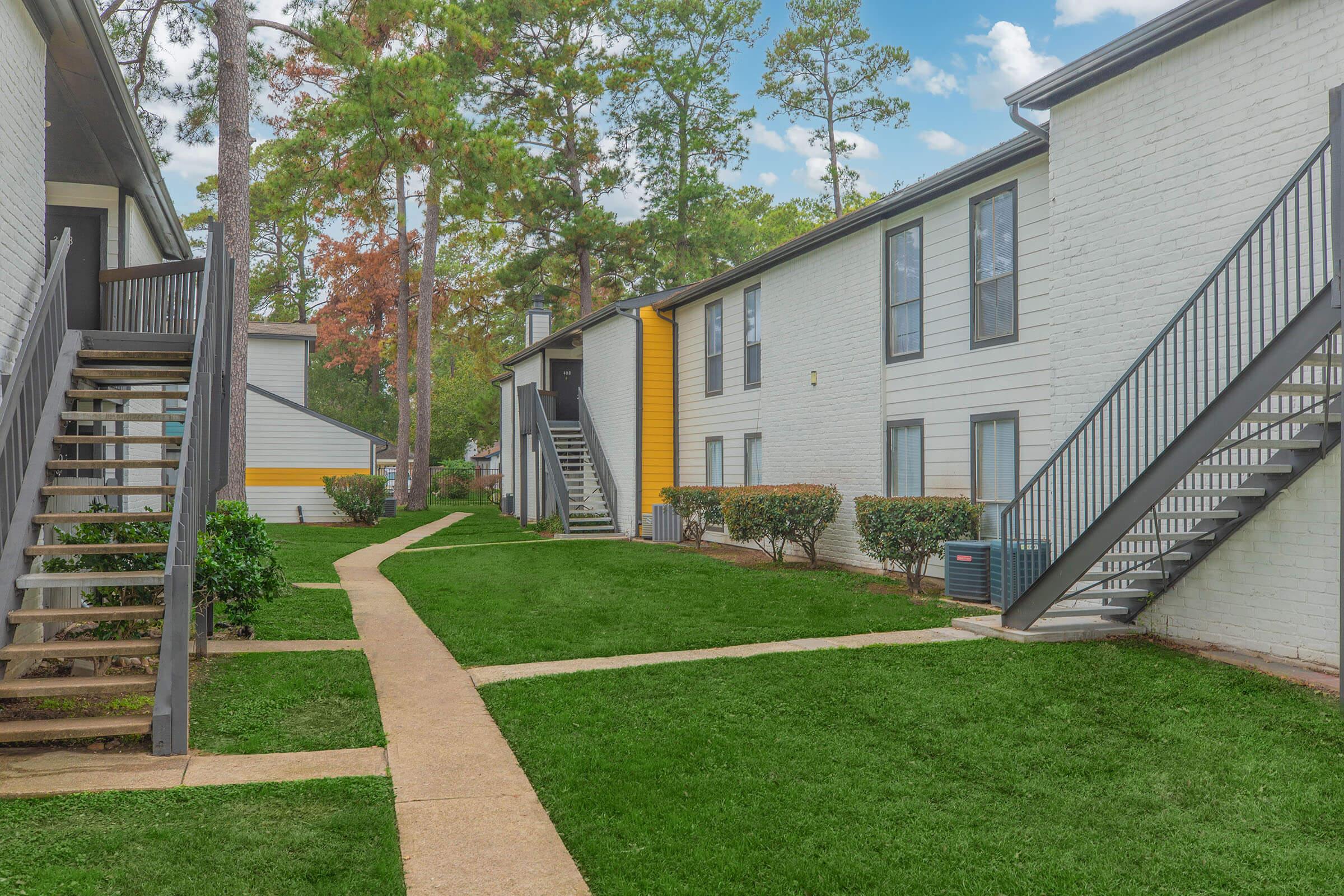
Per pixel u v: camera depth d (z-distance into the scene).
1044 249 11.09
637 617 10.50
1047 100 10.12
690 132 39.16
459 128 21.28
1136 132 9.14
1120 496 7.91
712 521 18.25
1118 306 9.32
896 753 5.80
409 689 7.46
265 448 28.28
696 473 20.88
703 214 39.09
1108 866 4.28
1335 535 7.36
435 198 29.42
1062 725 6.30
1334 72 7.42
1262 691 6.78
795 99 35.75
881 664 7.90
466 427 53.47
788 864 4.25
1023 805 5.00
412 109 20.91
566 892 4.01
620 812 4.88
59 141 9.97
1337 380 7.38
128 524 8.02
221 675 7.59
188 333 8.84
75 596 9.38
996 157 11.41
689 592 12.35
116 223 11.36
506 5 32.53
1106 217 9.46
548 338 27.48
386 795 5.05
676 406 21.80
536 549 18.84
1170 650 8.25
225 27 15.30
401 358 36.06
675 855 4.36
